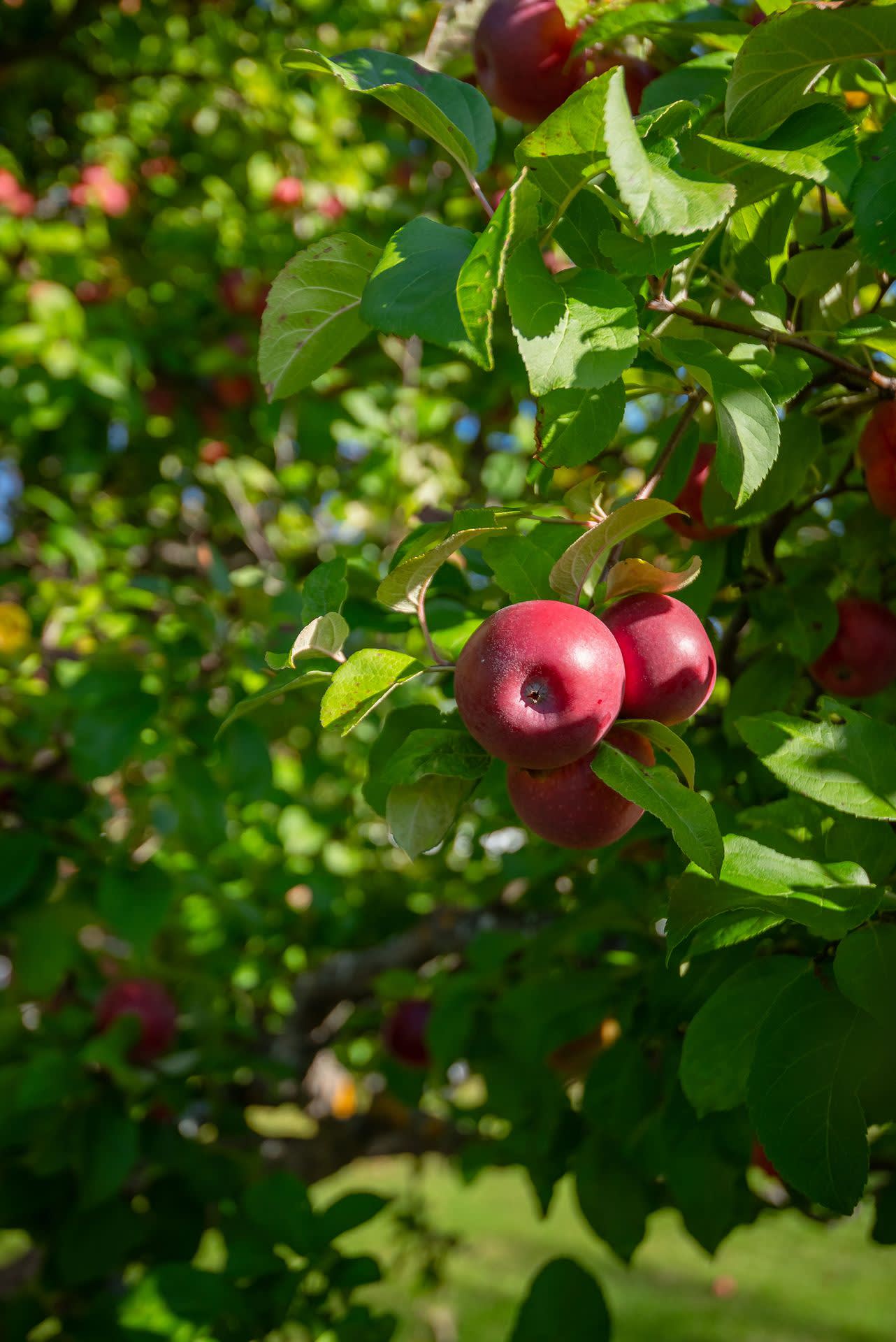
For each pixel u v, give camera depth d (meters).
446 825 0.73
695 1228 1.01
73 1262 1.38
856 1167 0.66
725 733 1.01
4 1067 1.53
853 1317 3.89
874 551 0.99
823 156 0.71
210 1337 1.11
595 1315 1.15
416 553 0.75
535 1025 1.20
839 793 0.72
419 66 0.80
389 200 2.36
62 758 1.54
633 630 0.68
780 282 0.83
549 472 0.78
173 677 1.43
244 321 2.57
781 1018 0.70
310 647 0.72
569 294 0.66
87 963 1.83
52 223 2.31
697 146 0.72
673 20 0.88
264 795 1.39
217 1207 1.54
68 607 1.74
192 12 2.62
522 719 0.64
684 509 0.89
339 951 2.15
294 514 2.54
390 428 2.14
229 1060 1.57
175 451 2.64
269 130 2.53
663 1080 1.09
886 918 0.71
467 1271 4.46
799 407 0.91
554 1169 1.33
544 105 0.95
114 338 2.10
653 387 0.80
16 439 2.34
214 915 1.99
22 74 2.69
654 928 1.17
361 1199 1.24
